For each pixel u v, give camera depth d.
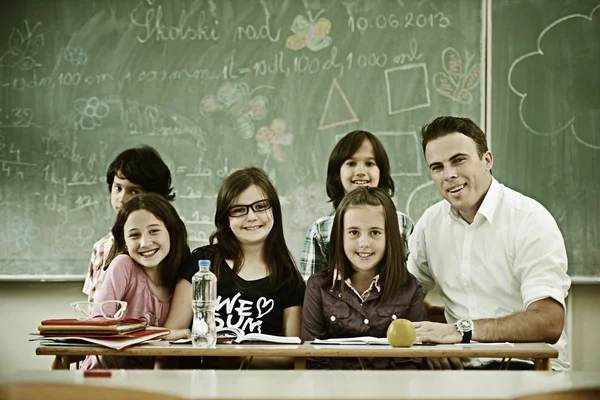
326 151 3.75
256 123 3.78
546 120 3.68
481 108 3.71
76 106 3.82
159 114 3.80
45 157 3.81
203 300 2.17
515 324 2.24
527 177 3.68
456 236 2.63
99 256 3.22
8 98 3.83
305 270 3.10
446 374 1.44
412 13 3.75
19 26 3.84
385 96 3.74
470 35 3.72
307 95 3.77
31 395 1.07
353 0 3.77
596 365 3.66
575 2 3.69
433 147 2.55
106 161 3.80
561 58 3.69
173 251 2.60
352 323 2.37
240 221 2.51
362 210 2.36
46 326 2.09
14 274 3.79
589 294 3.67
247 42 3.79
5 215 3.81
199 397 1.17
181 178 3.79
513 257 2.51
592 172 3.66
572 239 3.66
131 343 2.06
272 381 1.34
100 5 3.83
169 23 3.82
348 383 1.32
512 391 1.23
